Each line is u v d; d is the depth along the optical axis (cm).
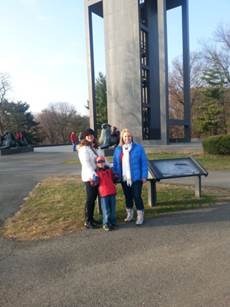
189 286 272
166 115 2350
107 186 433
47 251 371
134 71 2514
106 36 2662
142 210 453
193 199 575
